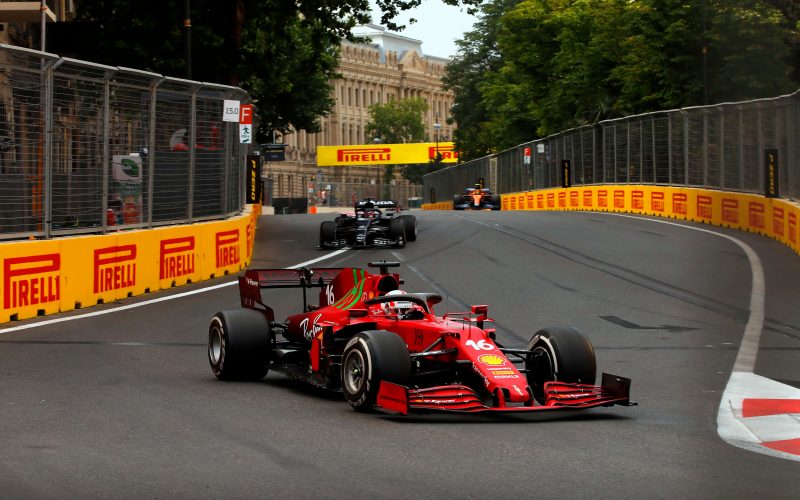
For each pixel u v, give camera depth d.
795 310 16.53
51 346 12.75
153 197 19.48
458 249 26.95
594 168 48.88
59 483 6.44
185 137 20.77
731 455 7.45
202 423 8.36
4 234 15.09
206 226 21.08
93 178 17.38
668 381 10.83
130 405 9.11
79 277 16.55
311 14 37.91
